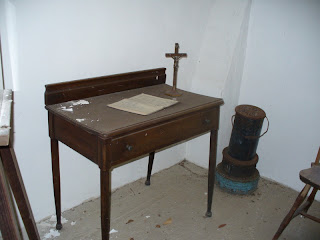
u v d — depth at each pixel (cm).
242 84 234
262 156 236
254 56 222
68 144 138
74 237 166
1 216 98
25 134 154
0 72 134
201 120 157
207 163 246
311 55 195
